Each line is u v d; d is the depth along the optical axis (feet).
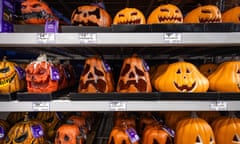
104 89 3.77
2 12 3.50
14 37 3.33
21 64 4.63
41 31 3.50
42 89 3.55
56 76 3.68
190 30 3.35
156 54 6.25
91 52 5.66
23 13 3.71
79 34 3.34
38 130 3.92
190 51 5.35
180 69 3.76
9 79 3.63
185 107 3.46
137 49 4.93
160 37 3.33
